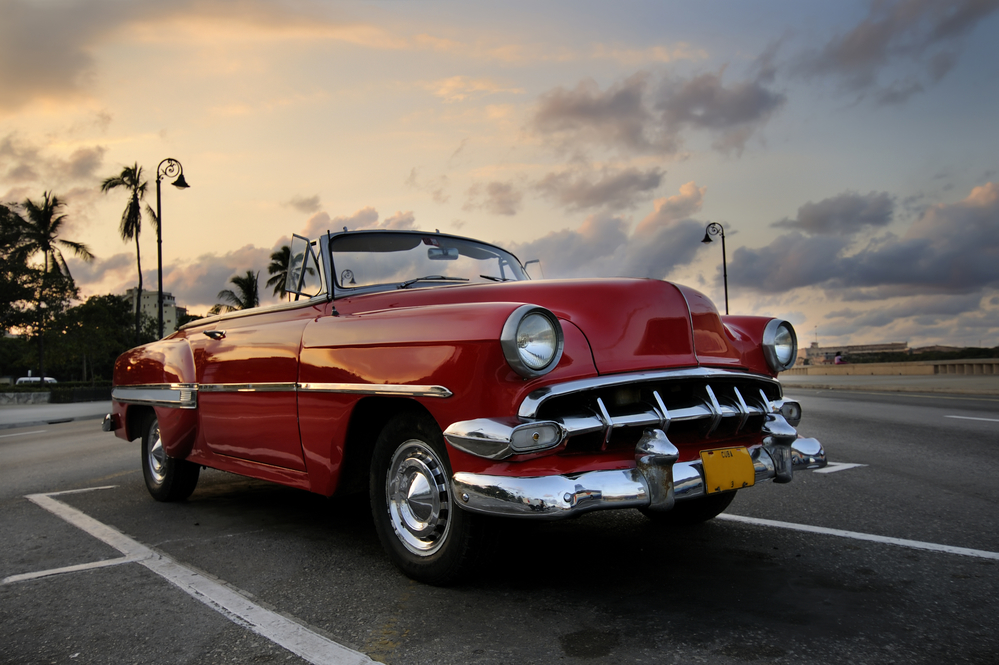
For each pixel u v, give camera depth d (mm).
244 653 2188
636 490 2439
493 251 4527
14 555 3443
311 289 3857
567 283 2982
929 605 2438
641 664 2018
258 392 3615
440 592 2709
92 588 2883
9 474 6414
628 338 2766
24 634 2400
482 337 2451
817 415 9164
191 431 4320
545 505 2291
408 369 2707
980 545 3162
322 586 2832
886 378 22375
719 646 2129
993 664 1971
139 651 2232
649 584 2748
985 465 5191
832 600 2512
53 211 35906
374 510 3010
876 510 3879
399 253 4090
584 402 2592
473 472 2457
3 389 27156
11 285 31828
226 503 4688
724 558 3088
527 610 2484
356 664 2080
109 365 58719
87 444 9195
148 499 4895
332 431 3100
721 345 3094
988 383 16594
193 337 4535
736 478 2738
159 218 21031
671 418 2635
